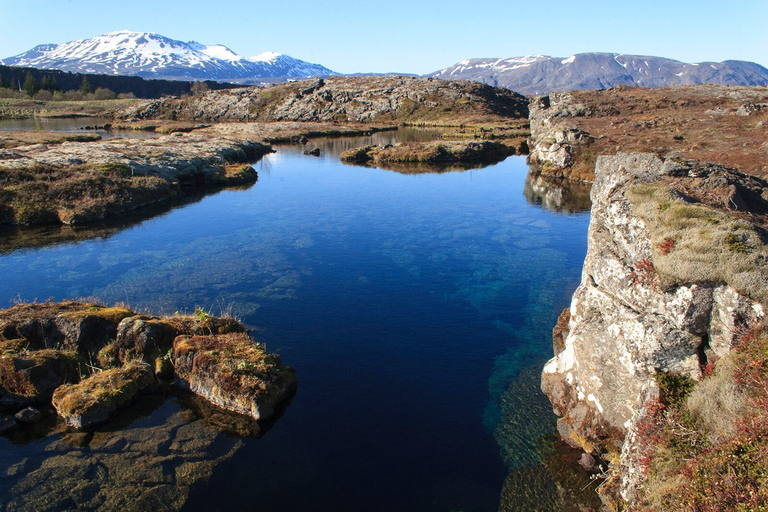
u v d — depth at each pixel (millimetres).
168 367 22406
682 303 13586
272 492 16016
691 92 109250
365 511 15430
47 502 15109
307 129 144250
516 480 16812
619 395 16125
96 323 23719
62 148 75500
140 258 38938
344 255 39938
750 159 46062
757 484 10242
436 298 31656
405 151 96250
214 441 18375
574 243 43562
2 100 188250
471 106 180500
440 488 16422
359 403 20844
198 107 198125
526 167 87125
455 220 51375
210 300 30844
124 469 16703
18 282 33750
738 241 13258
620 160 19391
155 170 66250
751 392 11773
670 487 11656
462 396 21469
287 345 25406
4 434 18531
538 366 23953
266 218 52125
